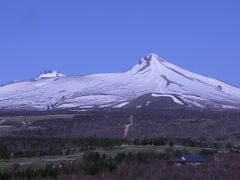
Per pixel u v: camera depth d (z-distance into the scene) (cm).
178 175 6306
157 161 7206
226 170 6600
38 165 7088
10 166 7031
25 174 6159
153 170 6544
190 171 6544
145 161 7200
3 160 7950
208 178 6159
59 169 6456
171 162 7156
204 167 6775
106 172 6469
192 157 7294
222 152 8050
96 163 6869
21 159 8006
